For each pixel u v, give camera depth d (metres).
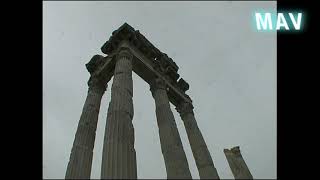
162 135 23.28
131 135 20.14
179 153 21.16
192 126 29.44
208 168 24.50
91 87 29.56
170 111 25.83
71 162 22.23
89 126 25.61
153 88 28.84
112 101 22.22
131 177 17.27
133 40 29.81
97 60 31.64
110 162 17.66
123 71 25.27
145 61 29.92
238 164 25.64
